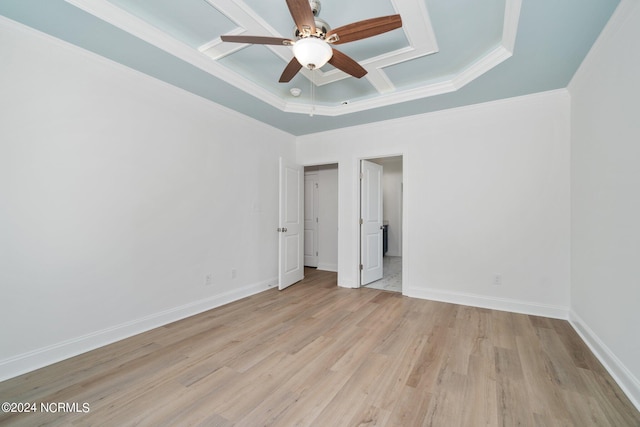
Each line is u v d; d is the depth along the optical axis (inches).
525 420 60.1
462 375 76.9
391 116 148.3
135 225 103.8
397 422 59.9
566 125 116.1
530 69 99.2
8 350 75.9
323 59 75.0
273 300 143.6
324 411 63.4
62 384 73.2
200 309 126.3
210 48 98.0
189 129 122.2
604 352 80.7
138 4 77.0
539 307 120.7
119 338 98.4
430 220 144.0
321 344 95.6
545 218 120.1
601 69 84.0
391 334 103.0
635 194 66.1
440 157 141.6
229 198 141.6
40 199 81.5
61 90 85.4
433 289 143.4
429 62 105.1
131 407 64.8
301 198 186.4
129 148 102.0
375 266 183.6
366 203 174.1
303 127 169.2
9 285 76.3
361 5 76.7
